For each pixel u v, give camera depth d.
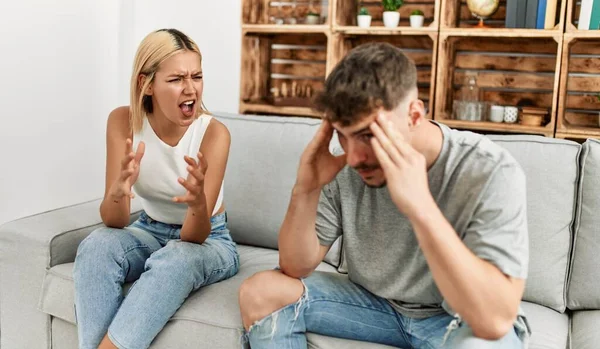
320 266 2.06
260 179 2.20
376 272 1.54
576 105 3.10
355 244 1.56
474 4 2.95
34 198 2.92
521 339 1.44
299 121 2.24
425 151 1.41
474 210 1.35
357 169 1.34
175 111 1.89
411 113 1.32
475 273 1.24
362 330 1.58
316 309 1.58
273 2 3.60
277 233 2.17
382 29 3.06
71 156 3.10
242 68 3.36
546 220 1.82
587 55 3.05
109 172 1.97
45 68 2.90
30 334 2.00
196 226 1.80
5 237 1.99
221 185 1.94
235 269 1.93
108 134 2.02
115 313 1.75
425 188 1.26
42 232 1.95
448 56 3.07
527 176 1.85
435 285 1.45
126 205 1.88
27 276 1.97
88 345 1.73
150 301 1.67
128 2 3.24
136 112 1.94
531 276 1.82
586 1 2.76
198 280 1.76
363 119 1.27
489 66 3.22
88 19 3.08
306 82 3.60
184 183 1.72
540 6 2.82
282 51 3.62
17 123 2.80
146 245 1.89
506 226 1.31
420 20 3.09
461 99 3.19
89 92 3.15
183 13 3.38
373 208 1.52
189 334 1.69
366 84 1.26
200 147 1.96
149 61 1.88
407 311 1.52
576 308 1.83
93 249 1.77
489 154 1.37
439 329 1.46
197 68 1.91
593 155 1.82
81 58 3.08
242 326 1.63
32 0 2.79
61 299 1.88
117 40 3.27
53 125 2.98
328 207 1.59
